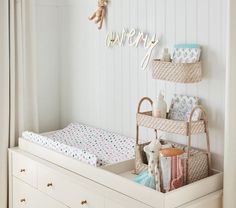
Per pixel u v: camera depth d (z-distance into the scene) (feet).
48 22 11.23
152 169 7.32
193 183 6.97
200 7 7.83
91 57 10.43
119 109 9.80
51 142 9.12
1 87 10.05
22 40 10.36
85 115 10.87
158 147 7.50
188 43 8.09
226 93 6.89
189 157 7.38
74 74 11.07
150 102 8.43
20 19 10.22
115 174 7.38
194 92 8.09
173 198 6.62
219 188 7.39
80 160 8.26
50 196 8.81
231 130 6.88
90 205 7.69
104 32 9.93
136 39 9.07
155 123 7.86
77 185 7.97
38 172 9.12
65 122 11.63
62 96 11.60
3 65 10.00
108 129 10.17
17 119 10.50
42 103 11.41
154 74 7.97
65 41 11.25
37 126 10.84
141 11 8.95
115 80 9.80
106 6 9.77
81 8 10.55
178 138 8.48
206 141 7.97
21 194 9.86
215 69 7.70
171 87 8.51
